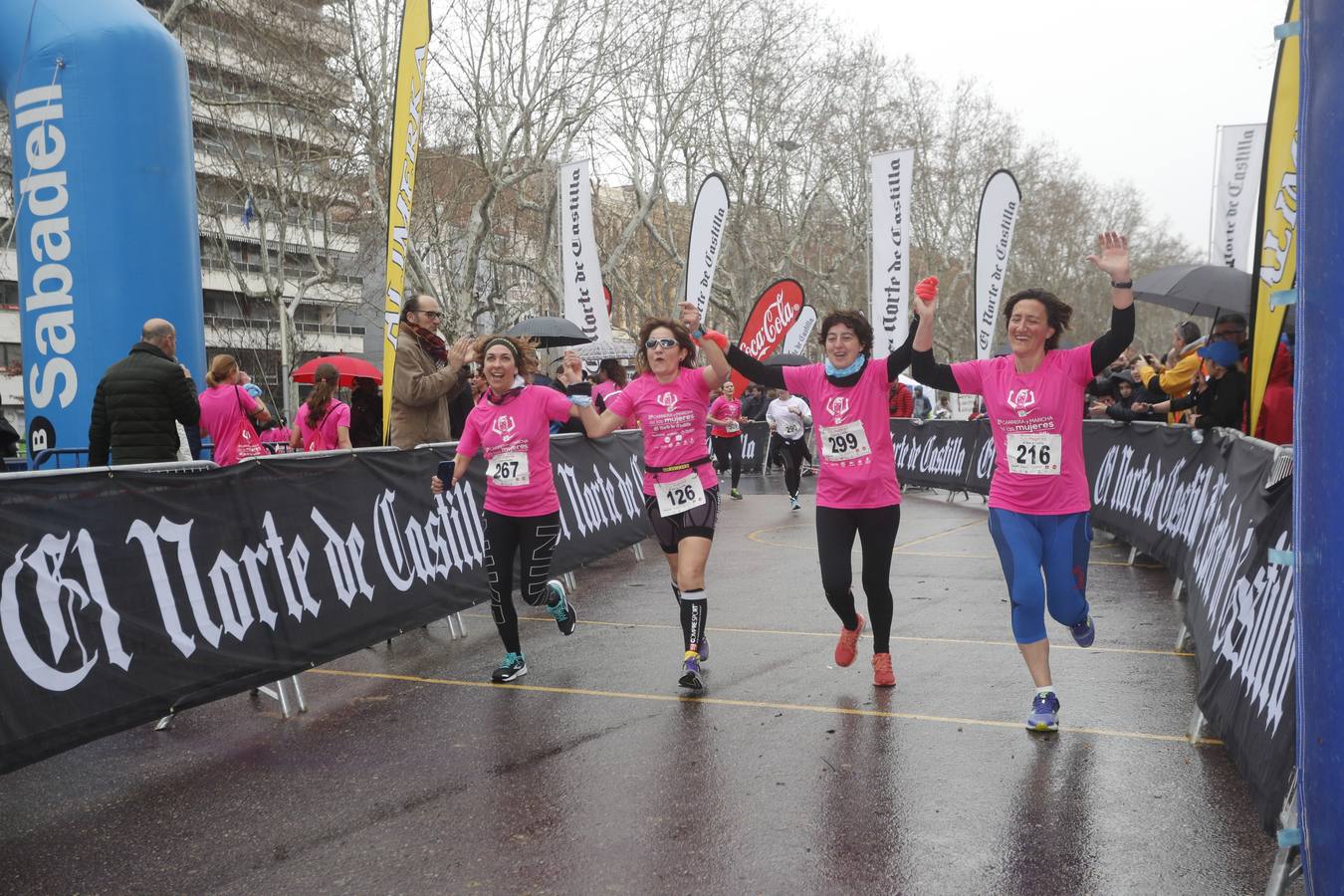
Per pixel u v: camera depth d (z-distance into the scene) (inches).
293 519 207.6
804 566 363.9
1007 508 181.5
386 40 882.1
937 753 165.0
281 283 1078.4
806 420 573.3
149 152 354.6
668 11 1119.6
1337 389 72.1
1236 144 555.5
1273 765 124.2
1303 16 76.5
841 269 1772.9
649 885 122.6
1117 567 350.9
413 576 245.3
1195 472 280.7
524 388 218.8
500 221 1135.6
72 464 337.1
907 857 127.8
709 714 189.2
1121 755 162.6
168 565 174.9
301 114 984.3
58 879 130.7
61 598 154.6
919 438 689.0
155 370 250.5
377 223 940.6
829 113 1491.1
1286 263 216.8
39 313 352.8
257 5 891.4
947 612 277.0
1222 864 124.5
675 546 215.6
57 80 346.9
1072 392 176.6
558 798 150.4
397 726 189.5
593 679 217.8
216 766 170.9
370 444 309.6
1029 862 125.7
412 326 260.2
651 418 211.5
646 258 1509.6
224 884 127.3
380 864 131.1
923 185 1804.9
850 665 221.6
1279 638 135.3
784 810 143.1
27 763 145.1
